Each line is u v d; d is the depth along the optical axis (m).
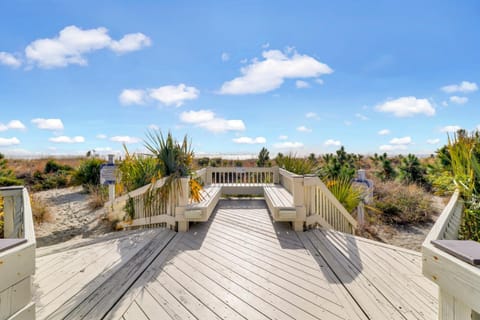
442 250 1.05
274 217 4.21
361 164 14.45
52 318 1.86
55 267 2.76
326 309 2.00
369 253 3.15
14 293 1.03
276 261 2.93
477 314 0.89
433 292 2.24
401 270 2.68
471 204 2.43
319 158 11.87
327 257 3.04
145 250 3.29
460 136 3.00
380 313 1.94
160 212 4.55
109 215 6.05
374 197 7.33
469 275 0.88
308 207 4.22
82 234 5.38
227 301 2.11
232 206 6.07
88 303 2.06
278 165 8.08
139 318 1.88
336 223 4.74
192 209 4.09
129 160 5.63
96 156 11.44
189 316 1.91
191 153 4.79
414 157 9.95
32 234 1.45
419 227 6.18
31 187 10.92
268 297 2.17
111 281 2.44
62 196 9.45
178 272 2.65
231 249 3.33
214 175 8.53
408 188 7.93
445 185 3.09
